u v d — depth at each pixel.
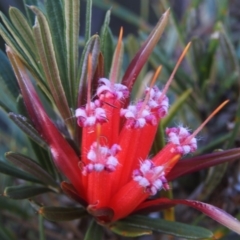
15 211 0.23
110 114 0.15
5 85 0.18
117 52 0.15
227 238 0.24
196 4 0.28
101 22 0.43
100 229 0.16
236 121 0.21
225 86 0.24
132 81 0.16
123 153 0.15
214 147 0.24
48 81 0.16
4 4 0.35
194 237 0.15
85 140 0.15
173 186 0.25
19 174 0.17
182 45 0.25
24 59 0.16
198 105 0.26
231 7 0.30
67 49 0.16
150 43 0.16
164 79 0.26
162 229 0.15
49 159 0.18
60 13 0.16
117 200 0.15
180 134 0.15
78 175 0.16
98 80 0.16
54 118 0.20
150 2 0.46
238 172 0.23
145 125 0.15
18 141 0.28
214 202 0.23
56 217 0.15
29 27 0.16
